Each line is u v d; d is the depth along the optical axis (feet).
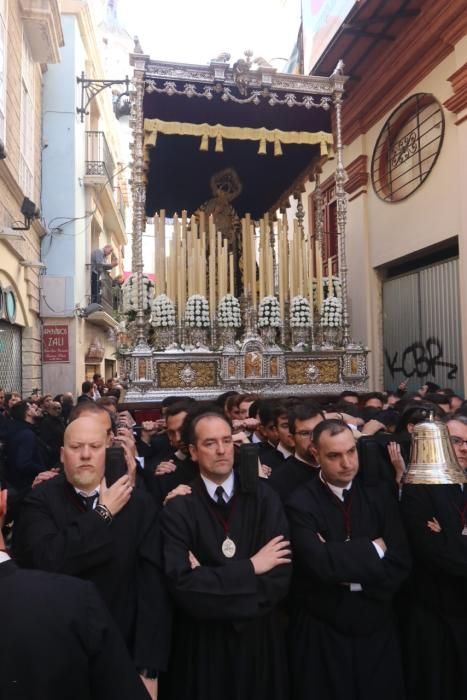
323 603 8.75
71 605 4.93
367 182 32.55
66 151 44.09
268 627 8.63
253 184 32.09
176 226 26.48
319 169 29.09
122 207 78.48
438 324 27.50
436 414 11.43
